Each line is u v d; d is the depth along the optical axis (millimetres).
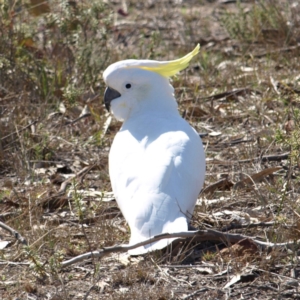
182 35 19453
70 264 8242
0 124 12828
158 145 8891
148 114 9891
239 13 18734
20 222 9703
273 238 8781
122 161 8945
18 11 16094
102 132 13016
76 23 15078
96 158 12312
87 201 10633
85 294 7797
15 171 11930
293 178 10938
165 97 10102
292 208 9438
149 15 21391
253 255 8438
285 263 8242
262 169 11328
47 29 15844
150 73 10039
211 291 7863
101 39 15062
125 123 10047
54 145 12695
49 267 8414
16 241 9281
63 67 15094
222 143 12648
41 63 15039
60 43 15539
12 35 14875
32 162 12164
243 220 9602
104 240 9164
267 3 19469
